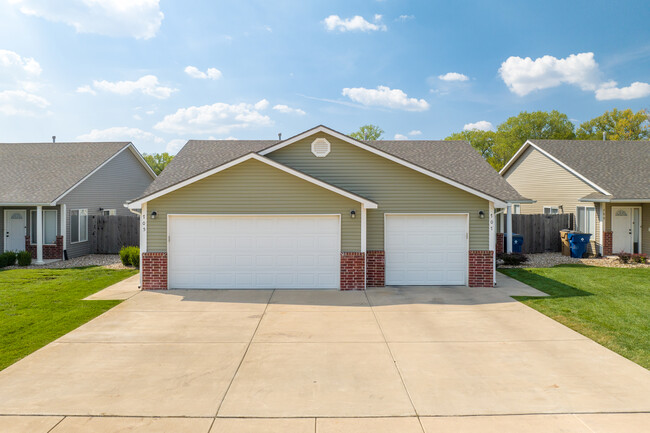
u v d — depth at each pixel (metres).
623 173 20.78
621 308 10.53
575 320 9.55
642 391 6.12
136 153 26.16
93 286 13.34
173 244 12.97
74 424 5.27
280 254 13.03
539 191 24.66
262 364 7.14
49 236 19.75
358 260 12.90
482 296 11.98
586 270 16.05
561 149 23.81
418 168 13.42
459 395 6.04
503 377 6.62
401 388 6.26
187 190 12.88
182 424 5.29
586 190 20.75
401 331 8.87
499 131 57.09
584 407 5.69
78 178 20.48
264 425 5.27
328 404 5.79
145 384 6.38
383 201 13.67
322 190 12.91
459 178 17.62
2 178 20.48
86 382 6.44
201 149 19.20
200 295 12.13
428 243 13.62
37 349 7.79
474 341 8.24
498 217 20.31
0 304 11.01
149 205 12.87
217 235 12.99
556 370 6.87
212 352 7.68
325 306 10.95
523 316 9.93
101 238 21.67
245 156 12.67
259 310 10.54
